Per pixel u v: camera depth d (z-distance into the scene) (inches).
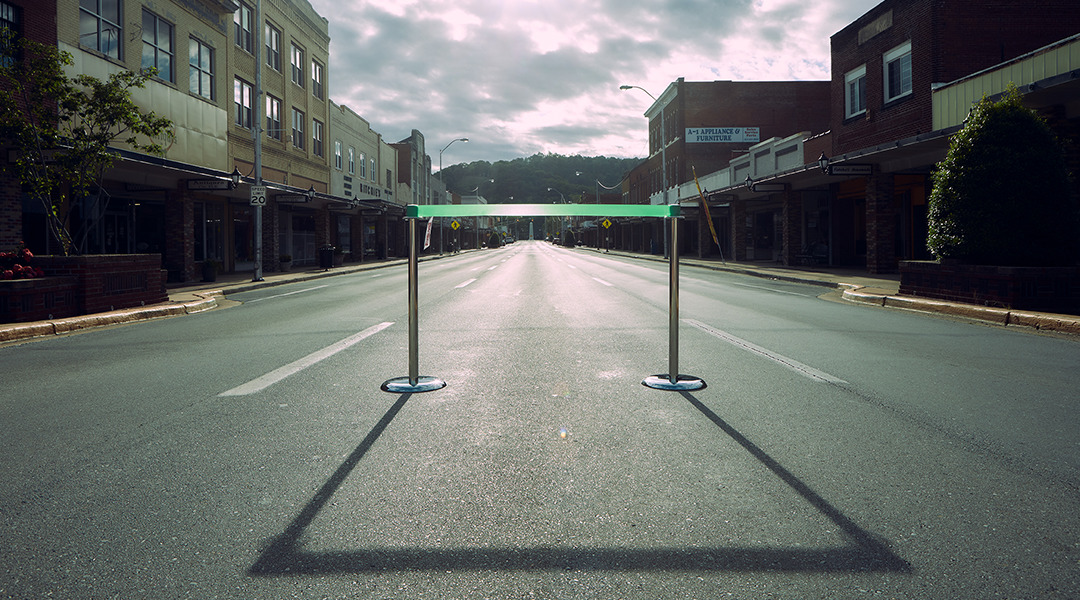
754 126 2043.6
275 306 545.0
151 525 119.2
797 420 186.5
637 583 98.8
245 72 1069.8
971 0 816.9
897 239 963.3
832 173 869.2
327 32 1464.1
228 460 154.5
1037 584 98.0
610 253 2466.8
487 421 187.3
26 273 420.8
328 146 1459.2
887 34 922.1
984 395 215.6
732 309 488.4
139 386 234.8
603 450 161.0
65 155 537.6
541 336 354.6
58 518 122.3
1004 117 450.3
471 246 3878.0
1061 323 363.6
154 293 532.4
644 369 262.4
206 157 926.4
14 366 278.1
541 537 114.3
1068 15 823.1
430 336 355.9
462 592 96.4
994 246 445.4
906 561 105.0
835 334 357.1
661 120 2317.9
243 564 104.8
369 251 1847.9
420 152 2452.0
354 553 108.5
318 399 214.1
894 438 169.2
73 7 674.8
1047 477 140.9
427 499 131.1
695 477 142.4
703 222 1733.5
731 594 95.6
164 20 839.1
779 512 124.0
